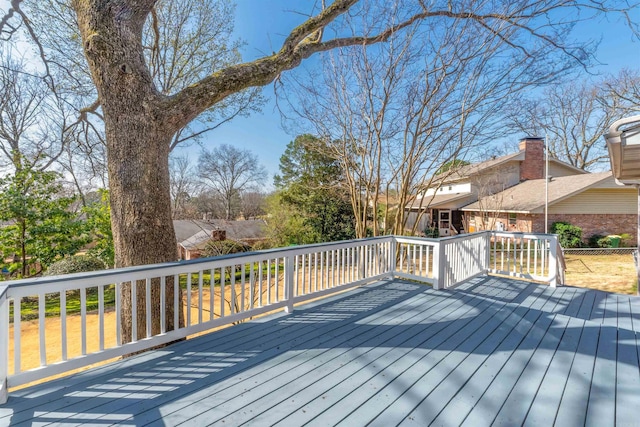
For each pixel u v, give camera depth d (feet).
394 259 17.56
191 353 8.87
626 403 6.60
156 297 10.80
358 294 14.64
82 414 6.18
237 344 9.48
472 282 16.88
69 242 31.45
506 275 18.11
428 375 7.72
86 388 7.11
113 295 29.01
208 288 28.71
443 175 30.04
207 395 6.87
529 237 16.79
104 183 33.04
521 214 45.65
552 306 13.01
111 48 9.97
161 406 6.46
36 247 30.32
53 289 7.25
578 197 41.96
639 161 13.74
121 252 10.48
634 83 47.03
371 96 25.43
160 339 9.11
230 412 6.29
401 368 8.06
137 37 10.66
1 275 30.76
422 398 6.79
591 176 42.78
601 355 8.79
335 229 46.09
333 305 13.08
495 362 8.38
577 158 65.46
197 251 42.88
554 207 41.39
